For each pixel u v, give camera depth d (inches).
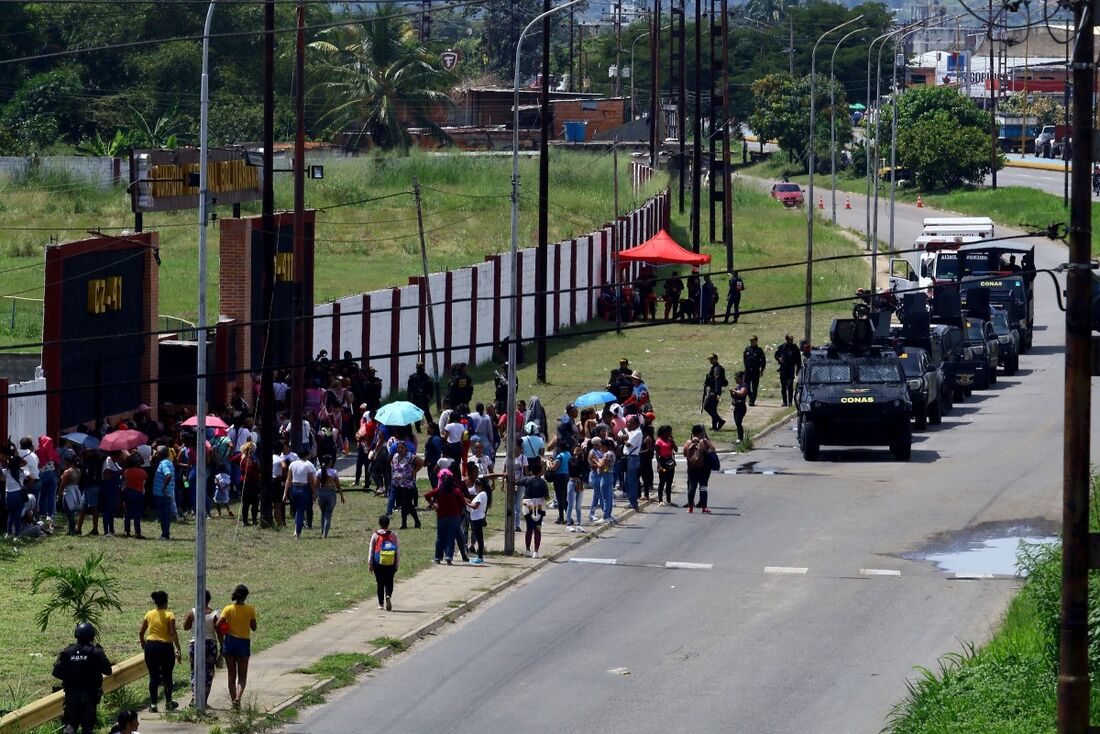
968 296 5767.7
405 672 2214.6
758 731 1931.6
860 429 4072.3
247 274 4325.8
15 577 2687.0
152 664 1978.3
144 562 2847.0
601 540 3191.4
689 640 2394.2
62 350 3582.7
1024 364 6250.0
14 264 6166.3
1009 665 2052.2
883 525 3284.9
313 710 2022.6
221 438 3494.1
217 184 4429.1
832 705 2044.8
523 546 3093.0
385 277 6614.2
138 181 4089.6
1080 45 1348.4
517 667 2240.4
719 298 7470.5
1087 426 1353.3
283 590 2662.4
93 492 3105.3
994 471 3907.5
